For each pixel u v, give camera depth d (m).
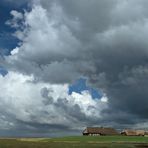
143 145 94.06
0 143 71.94
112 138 151.00
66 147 73.12
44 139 144.88
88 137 158.50
